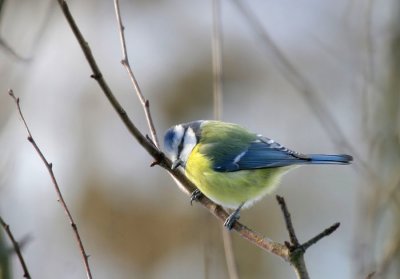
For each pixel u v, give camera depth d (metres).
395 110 10.06
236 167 8.80
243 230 6.84
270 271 13.32
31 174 13.61
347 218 13.55
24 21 12.46
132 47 15.85
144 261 13.53
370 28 10.20
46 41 15.30
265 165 8.88
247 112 15.23
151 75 15.56
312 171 14.16
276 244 6.20
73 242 13.41
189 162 8.96
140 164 14.49
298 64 15.13
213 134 9.13
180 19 16.16
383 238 8.51
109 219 13.86
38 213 13.16
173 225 13.76
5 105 10.38
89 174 14.37
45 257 12.75
